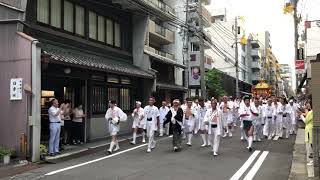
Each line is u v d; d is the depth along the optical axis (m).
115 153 15.35
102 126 20.28
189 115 17.33
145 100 26.19
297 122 24.97
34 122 13.41
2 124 13.70
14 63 13.80
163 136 21.64
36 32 16.20
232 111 23.23
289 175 10.73
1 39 13.99
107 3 22.66
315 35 25.34
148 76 24.69
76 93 18.69
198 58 38.09
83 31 20.39
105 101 20.94
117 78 22.48
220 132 14.73
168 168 11.92
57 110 14.25
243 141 18.92
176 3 39.41
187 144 17.73
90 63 17.45
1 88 13.87
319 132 10.16
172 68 34.47
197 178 10.45
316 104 10.21
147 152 15.54
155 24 32.38
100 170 11.60
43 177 10.66
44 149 14.13
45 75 15.59
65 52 17.30
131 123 24.41
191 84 38.16
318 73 10.20
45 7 17.11
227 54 68.88
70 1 19.16
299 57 31.64
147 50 27.48
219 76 46.03
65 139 16.77
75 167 12.18
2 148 13.07
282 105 20.94
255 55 86.69
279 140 19.69
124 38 25.33
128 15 25.83
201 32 30.39
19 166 12.15
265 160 13.58
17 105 13.59
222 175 10.91
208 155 14.69
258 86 45.41
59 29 18.08
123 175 10.81
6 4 14.30
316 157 10.14
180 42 38.97
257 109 17.45
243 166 12.38
